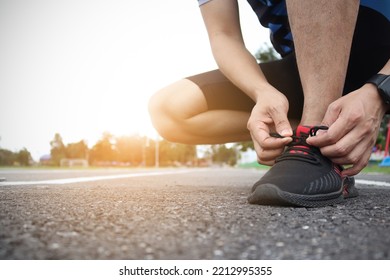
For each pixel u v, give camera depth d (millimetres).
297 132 1217
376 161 11305
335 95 1200
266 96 1285
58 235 705
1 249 608
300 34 1196
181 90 2051
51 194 1541
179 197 1442
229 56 1507
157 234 720
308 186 1119
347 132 1118
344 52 1173
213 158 59969
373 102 1117
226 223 838
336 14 1135
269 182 1135
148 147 52500
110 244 644
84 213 976
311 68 1198
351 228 788
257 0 1920
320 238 693
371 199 1403
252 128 1274
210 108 2062
